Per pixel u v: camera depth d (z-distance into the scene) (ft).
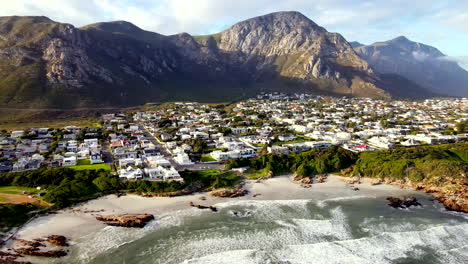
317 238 277.23
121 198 356.79
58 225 294.05
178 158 476.13
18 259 239.91
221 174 424.46
